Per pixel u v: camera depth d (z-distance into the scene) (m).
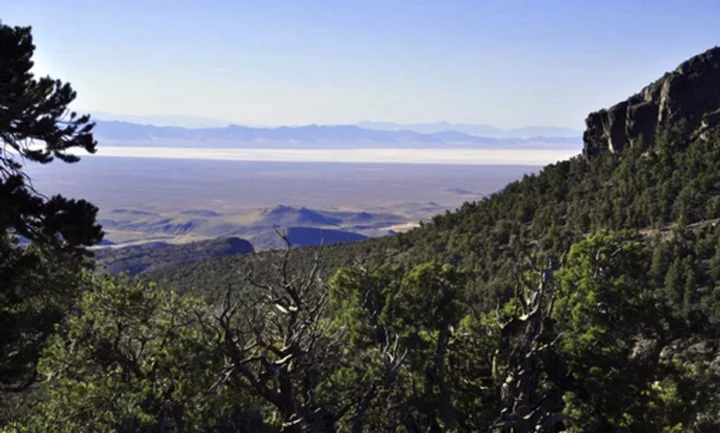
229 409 23.42
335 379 24.73
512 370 27.81
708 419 31.23
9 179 16.66
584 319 29.23
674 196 67.69
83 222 17.33
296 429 21.19
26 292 18.14
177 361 23.22
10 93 17.03
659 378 29.55
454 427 26.19
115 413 21.16
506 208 85.44
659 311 29.47
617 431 26.78
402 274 30.56
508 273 54.84
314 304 23.03
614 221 67.75
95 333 24.91
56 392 22.61
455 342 29.64
